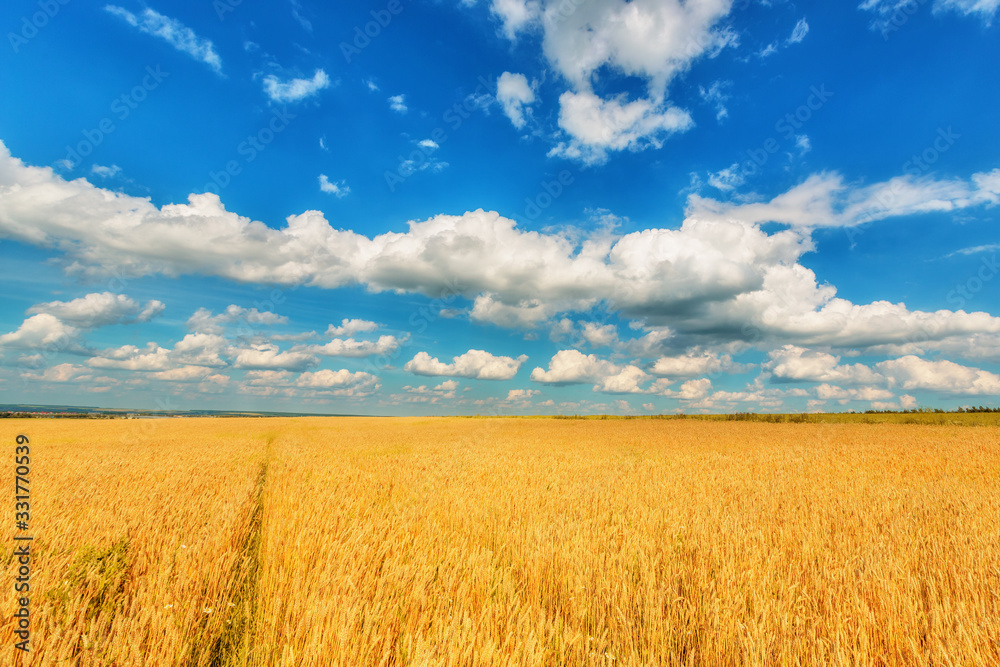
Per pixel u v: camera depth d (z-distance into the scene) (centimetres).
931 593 419
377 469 1388
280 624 371
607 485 1048
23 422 5131
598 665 325
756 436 3259
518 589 458
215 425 5025
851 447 2259
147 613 357
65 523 621
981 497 888
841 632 346
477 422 6312
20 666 304
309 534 583
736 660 332
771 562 479
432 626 373
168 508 754
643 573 459
